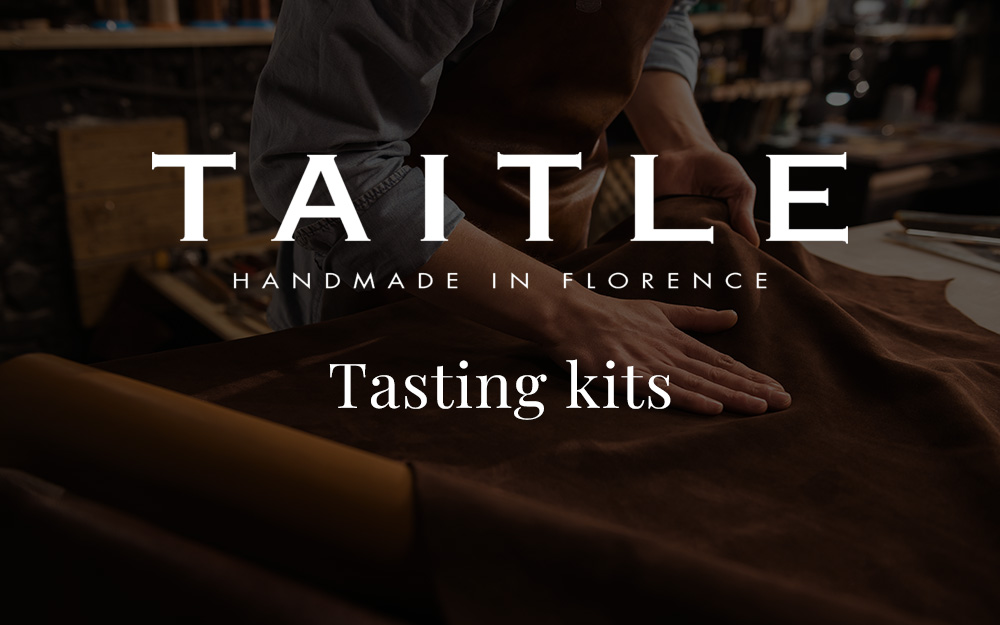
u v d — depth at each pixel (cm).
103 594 43
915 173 306
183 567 40
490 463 54
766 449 57
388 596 40
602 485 52
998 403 65
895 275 105
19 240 216
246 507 41
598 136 93
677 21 110
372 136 65
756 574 36
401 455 55
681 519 48
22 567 46
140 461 44
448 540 38
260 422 45
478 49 81
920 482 54
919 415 62
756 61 326
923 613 41
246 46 240
